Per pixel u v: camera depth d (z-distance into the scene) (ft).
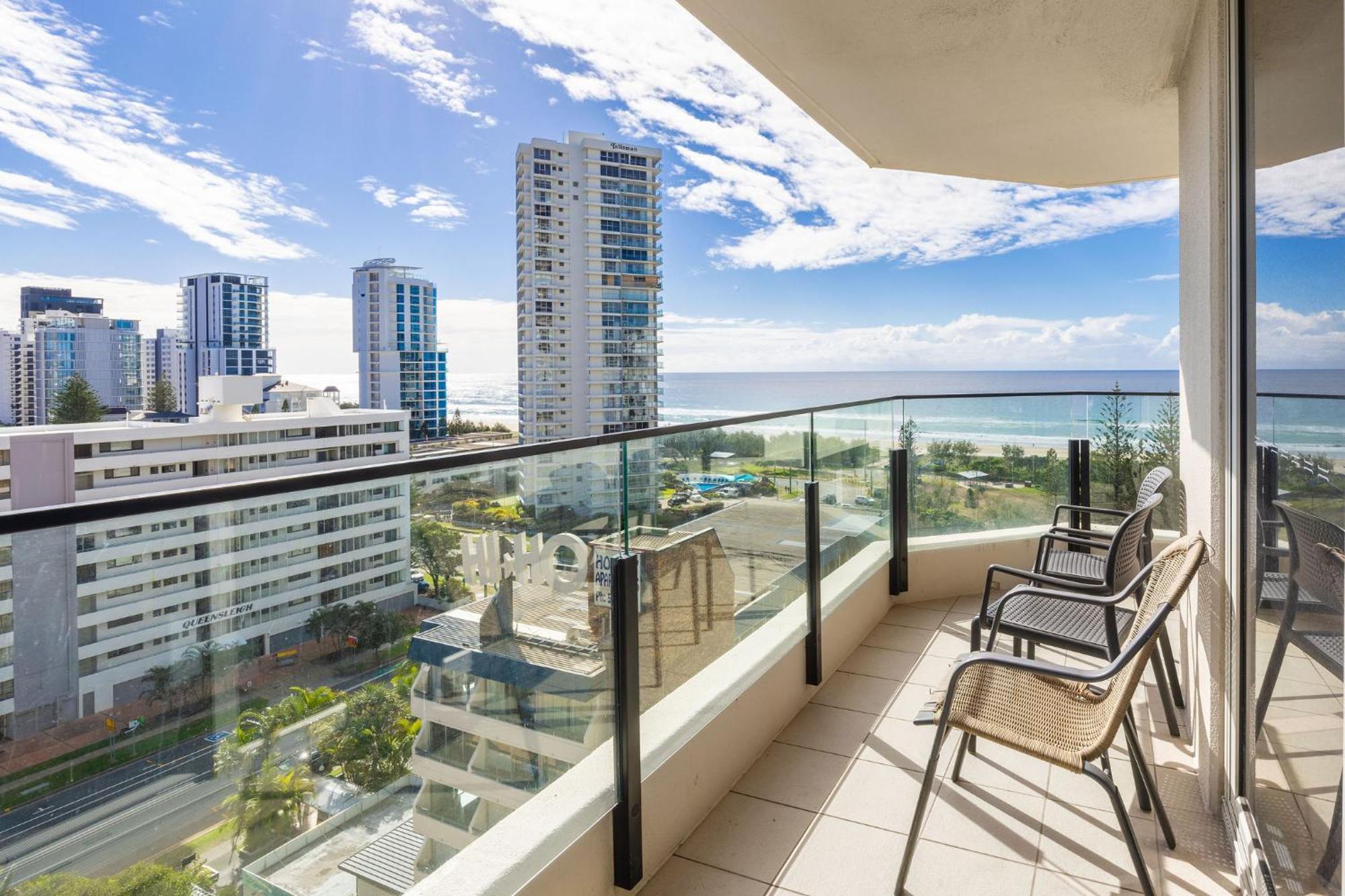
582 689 5.85
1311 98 4.33
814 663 10.07
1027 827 7.09
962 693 6.43
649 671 6.79
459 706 4.82
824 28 8.75
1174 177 15.17
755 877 6.52
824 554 10.71
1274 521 5.32
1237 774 6.55
